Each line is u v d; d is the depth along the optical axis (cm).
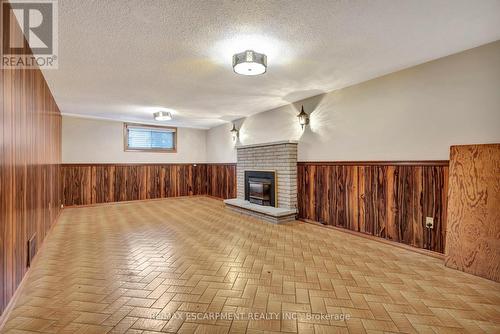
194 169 757
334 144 378
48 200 342
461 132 250
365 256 271
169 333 149
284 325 157
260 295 191
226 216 471
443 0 169
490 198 219
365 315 168
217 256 270
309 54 254
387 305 179
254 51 239
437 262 255
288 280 215
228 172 665
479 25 202
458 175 241
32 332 149
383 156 317
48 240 324
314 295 192
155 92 386
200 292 195
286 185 437
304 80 333
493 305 179
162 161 697
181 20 191
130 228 386
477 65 239
